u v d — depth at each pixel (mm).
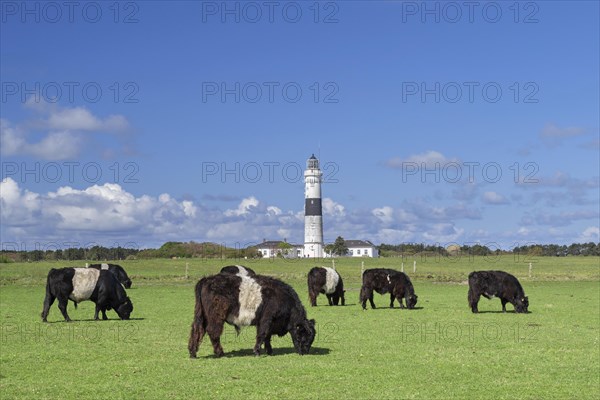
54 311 35469
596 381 17203
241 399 14906
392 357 20203
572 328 27828
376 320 30438
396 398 15164
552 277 70938
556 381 17156
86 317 32094
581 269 85625
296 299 20500
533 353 21266
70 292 29766
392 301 37531
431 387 16250
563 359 20250
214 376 17156
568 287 58156
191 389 15758
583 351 21781
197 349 19797
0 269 74938
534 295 48312
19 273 69625
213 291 19656
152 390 15641
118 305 30641
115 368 18250
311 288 38594
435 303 40656
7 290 52875
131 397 15016
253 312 19953
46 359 19734
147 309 36094
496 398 15312
